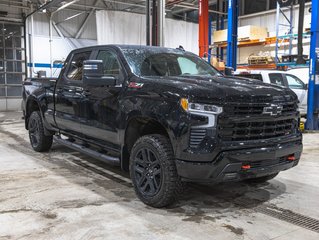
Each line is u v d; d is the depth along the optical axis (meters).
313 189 4.47
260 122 3.52
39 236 3.03
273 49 15.83
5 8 17.11
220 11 18.77
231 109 3.31
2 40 17.27
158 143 3.57
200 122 3.26
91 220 3.38
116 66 4.38
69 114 5.18
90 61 4.07
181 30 18.06
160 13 8.55
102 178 4.87
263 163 3.54
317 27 9.55
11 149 6.90
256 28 15.11
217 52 16.88
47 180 4.74
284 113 3.72
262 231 3.19
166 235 3.08
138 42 16.66
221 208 3.76
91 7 18.45
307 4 15.88
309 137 8.69
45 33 17.95
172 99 3.43
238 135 3.38
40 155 6.30
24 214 3.52
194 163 3.28
